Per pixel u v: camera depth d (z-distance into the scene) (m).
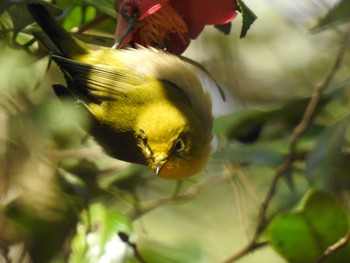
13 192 1.39
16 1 1.33
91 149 1.40
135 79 1.37
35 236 1.39
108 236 1.37
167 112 1.37
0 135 1.36
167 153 1.37
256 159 1.40
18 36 1.37
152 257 1.41
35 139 1.36
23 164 1.38
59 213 1.39
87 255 1.37
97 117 1.37
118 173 1.42
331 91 1.42
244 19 1.32
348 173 1.42
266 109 1.42
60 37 1.36
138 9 1.33
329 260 1.38
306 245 1.38
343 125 1.39
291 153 1.39
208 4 1.34
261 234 1.42
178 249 1.41
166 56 1.37
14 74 1.34
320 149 1.39
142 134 1.37
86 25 1.37
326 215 1.38
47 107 1.35
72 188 1.39
